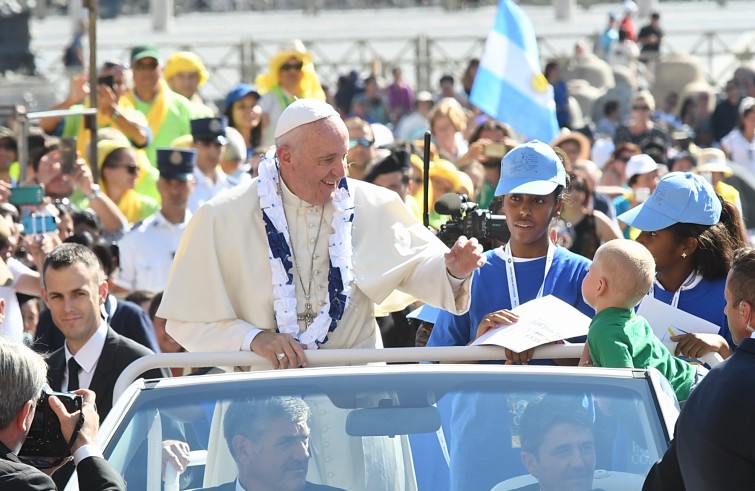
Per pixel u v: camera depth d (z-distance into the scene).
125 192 34.06
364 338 17.31
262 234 16.97
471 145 36.38
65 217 27.91
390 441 13.44
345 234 16.97
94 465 12.91
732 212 19.25
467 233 20.50
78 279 19.94
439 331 18.75
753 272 13.84
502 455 13.32
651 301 18.00
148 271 30.00
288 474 13.42
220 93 86.62
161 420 13.61
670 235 18.61
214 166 34.69
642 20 107.19
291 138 16.61
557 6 108.12
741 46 91.50
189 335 16.89
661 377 13.97
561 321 16.34
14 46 77.19
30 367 13.08
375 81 70.81
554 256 18.59
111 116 37.66
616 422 13.37
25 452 13.27
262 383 13.98
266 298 16.86
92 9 34.19
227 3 122.94
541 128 31.88
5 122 40.78
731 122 69.50
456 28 105.50
